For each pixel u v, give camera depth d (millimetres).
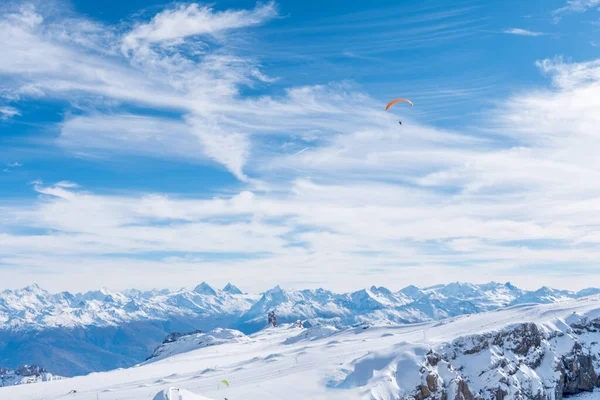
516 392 143375
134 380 196375
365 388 125438
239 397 121312
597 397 161375
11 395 179875
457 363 151500
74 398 148250
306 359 171000
